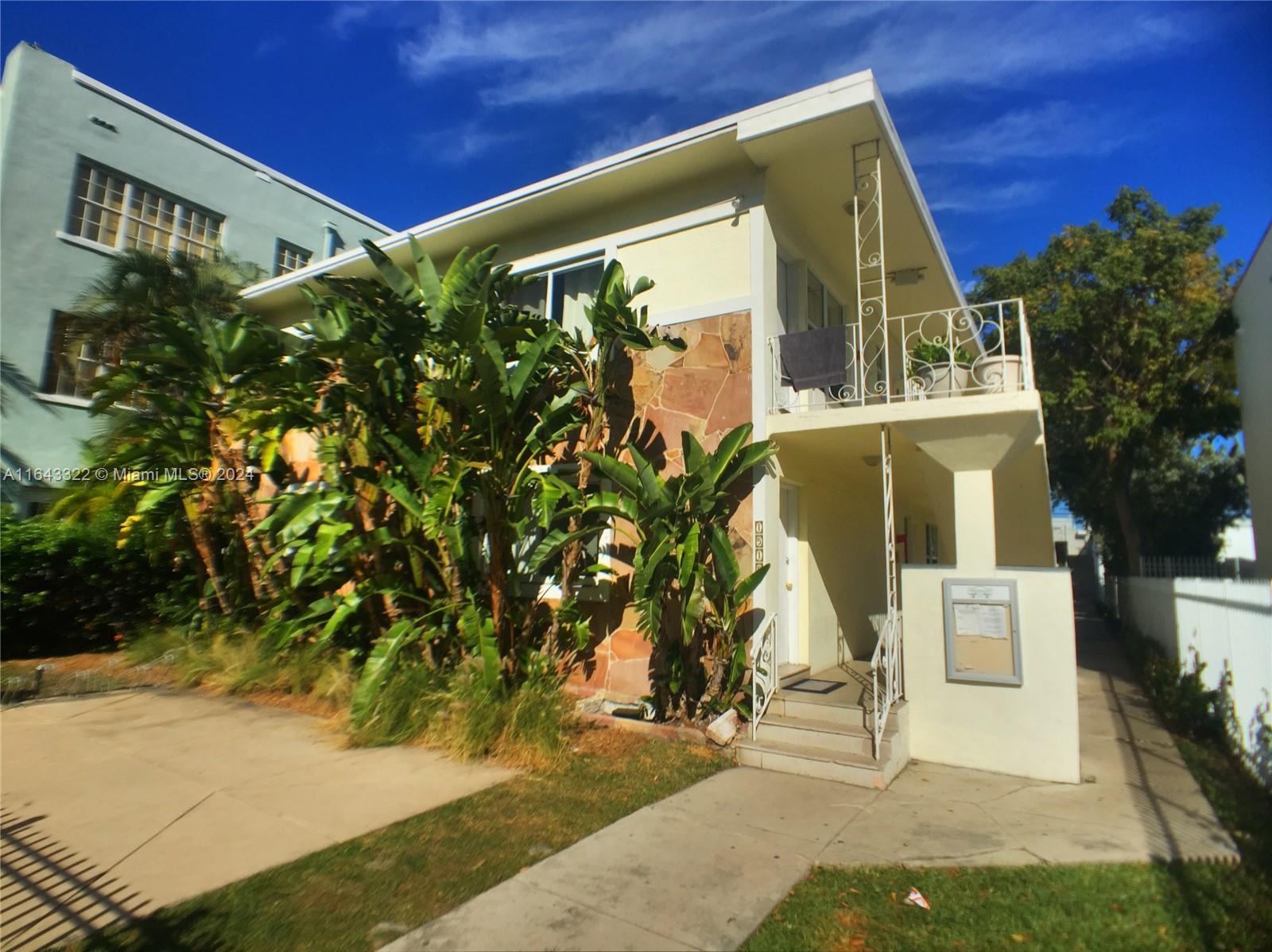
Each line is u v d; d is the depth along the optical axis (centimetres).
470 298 791
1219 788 626
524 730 668
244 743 709
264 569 984
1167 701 924
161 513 1043
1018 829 532
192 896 410
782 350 820
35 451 1408
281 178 1889
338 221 2045
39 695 893
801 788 614
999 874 456
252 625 1032
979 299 2209
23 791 572
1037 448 828
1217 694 766
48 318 1437
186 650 1002
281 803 554
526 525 773
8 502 1360
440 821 524
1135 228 2009
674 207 916
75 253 1480
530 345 771
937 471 852
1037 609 675
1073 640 660
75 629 1132
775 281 881
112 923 379
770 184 884
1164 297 1938
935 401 709
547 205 969
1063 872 457
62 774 614
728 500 812
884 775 621
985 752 679
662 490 709
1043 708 661
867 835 516
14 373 1384
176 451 990
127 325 1317
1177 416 1941
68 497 1112
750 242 853
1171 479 2648
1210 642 808
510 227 1037
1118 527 2719
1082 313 1980
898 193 914
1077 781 642
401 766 643
